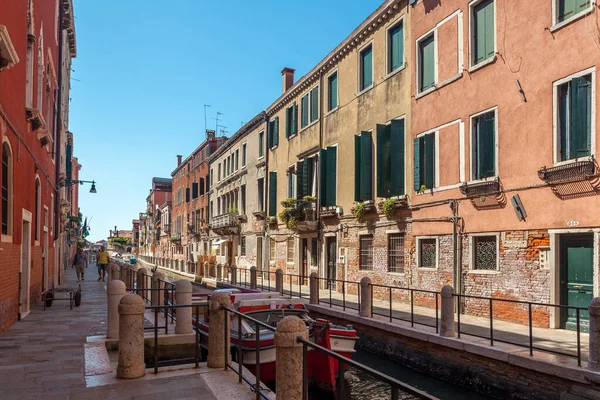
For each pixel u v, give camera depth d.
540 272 10.77
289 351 4.52
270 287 21.38
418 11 15.20
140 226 96.19
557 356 7.64
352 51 19.30
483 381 8.53
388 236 16.45
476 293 12.47
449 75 13.76
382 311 13.38
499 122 12.02
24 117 11.08
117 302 8.72
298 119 24.03
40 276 14.93
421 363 10.16
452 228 13.32
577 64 10.15
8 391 5.63
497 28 12.19
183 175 52.88
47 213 16.89
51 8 16.80
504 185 11.76
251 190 30.31
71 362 6.99
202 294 13.02
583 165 9.69
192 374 6.42
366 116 18.06
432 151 14.38
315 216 21.52
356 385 9.62
